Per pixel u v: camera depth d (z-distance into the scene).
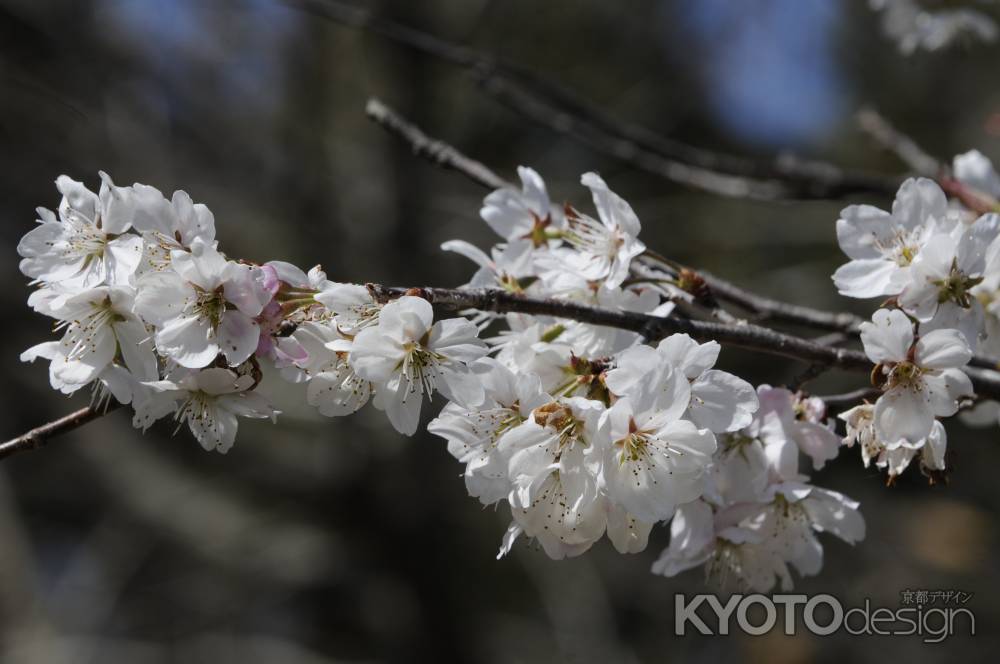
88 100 7.98
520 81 4.49
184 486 9.02
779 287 8.90
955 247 2.01
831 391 7.91
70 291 1.89
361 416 8.35
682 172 4.08
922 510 8.38
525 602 9.20
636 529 1.88
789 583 2.31
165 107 8.98
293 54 9.37
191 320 1.79
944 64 8.78
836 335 2.87
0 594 8.26
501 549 1.90
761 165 4.02
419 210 8.97
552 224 2.41
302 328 1.86
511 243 2.39
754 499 2.14
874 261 2.13
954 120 9.09
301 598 9.20
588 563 8.98
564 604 8.76
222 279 1.79
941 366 1.95
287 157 9.38
